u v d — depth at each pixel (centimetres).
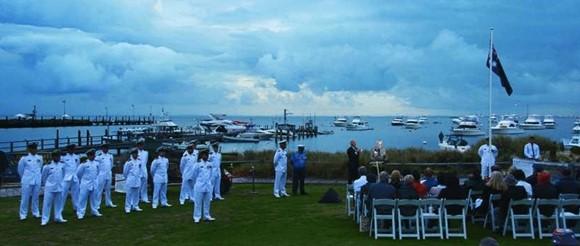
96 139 7469
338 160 3084
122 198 2169
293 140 10012
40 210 1895
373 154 2362
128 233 1471
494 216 1411
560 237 887
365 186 1457
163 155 1942
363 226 1441
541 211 1357
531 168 2247
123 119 15875
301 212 1769
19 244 1351
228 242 1347
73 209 1902
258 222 1603
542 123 15362
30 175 1697
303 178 2225
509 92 2050
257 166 2950
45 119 11912
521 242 1305
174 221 1641
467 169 2977
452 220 1508
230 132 9956
